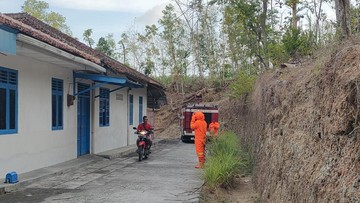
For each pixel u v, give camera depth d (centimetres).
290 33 1553
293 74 832
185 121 2606
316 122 493
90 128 1547
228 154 1091
